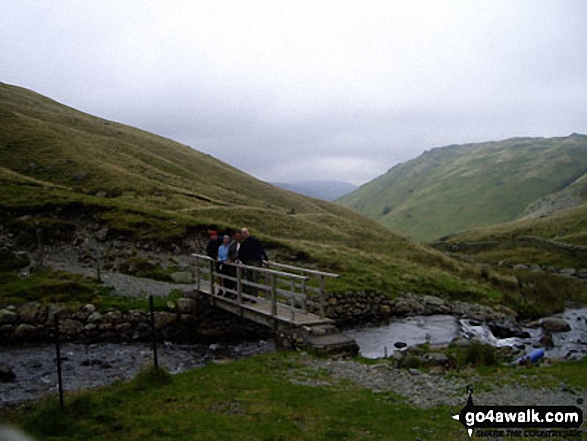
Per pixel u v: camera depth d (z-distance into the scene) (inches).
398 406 366.6
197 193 2373.3
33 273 852.6
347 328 871.7
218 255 739.4
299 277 565.0
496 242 2581.2
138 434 298.0
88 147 2628.0
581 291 1269.7
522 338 823.7
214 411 346.0
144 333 696.4
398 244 1775.3
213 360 621.9
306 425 321.1
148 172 2544.3
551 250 2176.4
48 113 3486.7
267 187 3641.7
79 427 308.5
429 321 926.4
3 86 4111.7
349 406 361.7
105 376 522.0
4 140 2283.5
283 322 589.0
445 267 1437.0
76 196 1293.1
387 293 1019.9
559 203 5329.7
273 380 430.6
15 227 1048.2
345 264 1198.9
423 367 497.7
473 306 1043.9
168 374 429.7
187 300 749.9
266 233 1796.3
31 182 1476.4
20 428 310.3
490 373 474.3
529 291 1209.4
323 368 476.1
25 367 544.4
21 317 655.8
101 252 1050.7
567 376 462.3
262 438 294.5
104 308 707.4
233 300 691.4
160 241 1119.0
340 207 3976.4
